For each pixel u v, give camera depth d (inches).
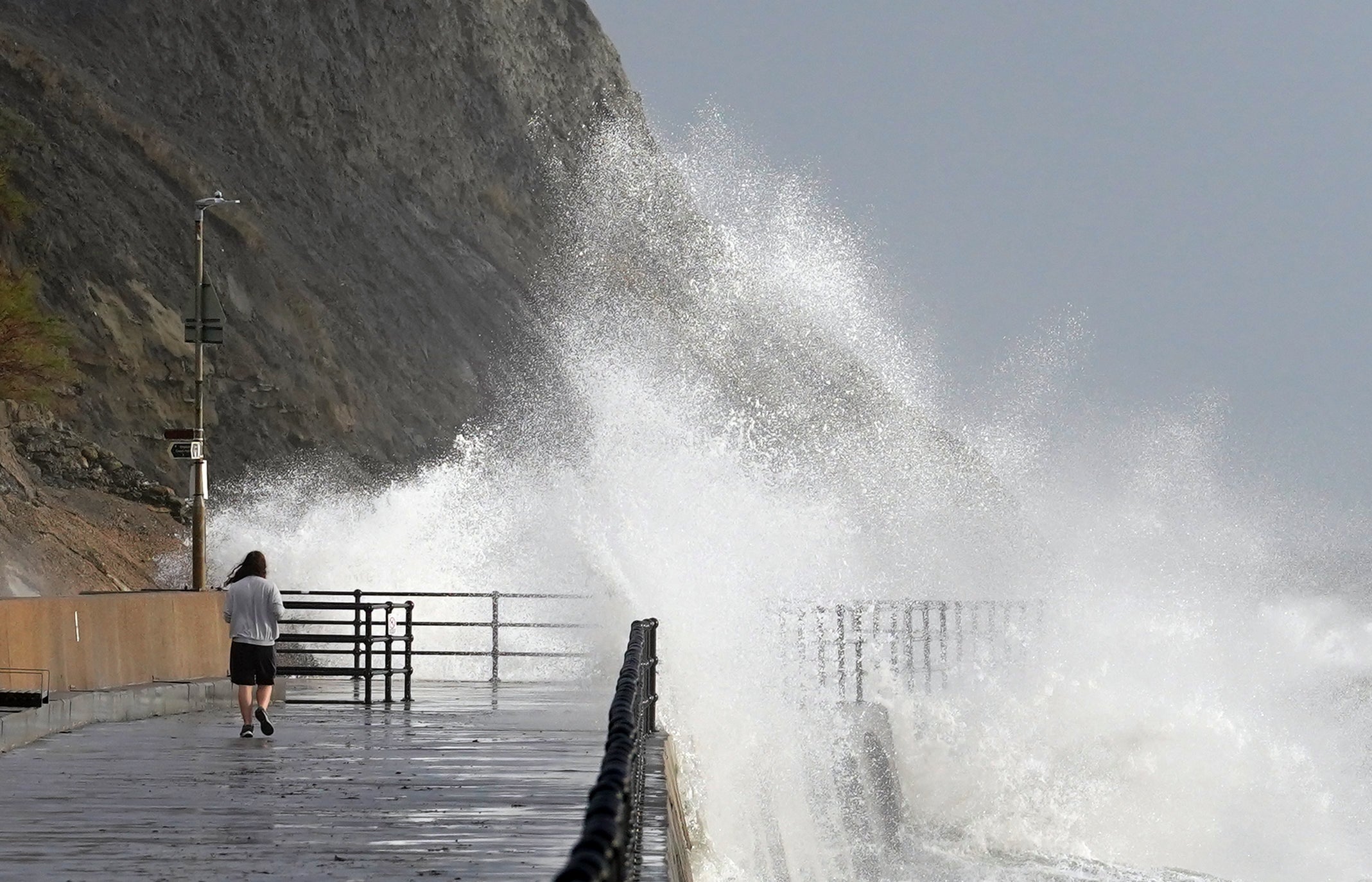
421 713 2854.3
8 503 6407.5
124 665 3021.7
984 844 3132.4
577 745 2325.3
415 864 1386.6
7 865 1378.0
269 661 2456.9
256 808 1720.0
